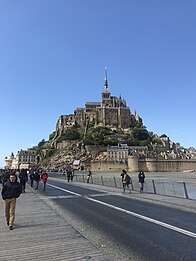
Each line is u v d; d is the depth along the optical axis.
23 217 13.01
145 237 9.08
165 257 7.02
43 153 189.75
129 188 29.73
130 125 183.50
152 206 16.70
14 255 7.26
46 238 9.03
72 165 139.88
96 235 9.41
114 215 13.44
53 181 52.59
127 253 7.36
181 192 20.75
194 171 131.62
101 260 6.77
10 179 10.98
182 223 11.33
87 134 165.88
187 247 7.90
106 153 142.38
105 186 35.56
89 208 15.93
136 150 147.00
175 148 186.88
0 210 15.84
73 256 7.12
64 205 17.41
